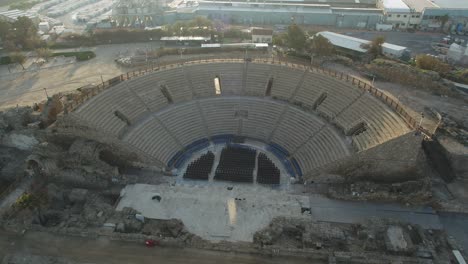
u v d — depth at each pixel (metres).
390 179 45.44
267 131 56.06
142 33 90.94
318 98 55.56
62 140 49.53
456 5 109.25
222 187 46.16
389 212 41.38
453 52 81.00
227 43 87.06
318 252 34.69
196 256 35.09
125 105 53.72
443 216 41.22
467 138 47.88
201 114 57.31
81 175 45.97
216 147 55.25
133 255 35.25
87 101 50.97
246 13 111.88
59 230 37.75
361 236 37.53
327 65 69.94
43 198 43.03
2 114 53.72
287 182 48.12
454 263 34.88
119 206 42.25
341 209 41.97
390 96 52.88
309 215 40.97
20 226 38.16
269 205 42.47
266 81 60.44
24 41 86.75
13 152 52.47
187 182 48.38
